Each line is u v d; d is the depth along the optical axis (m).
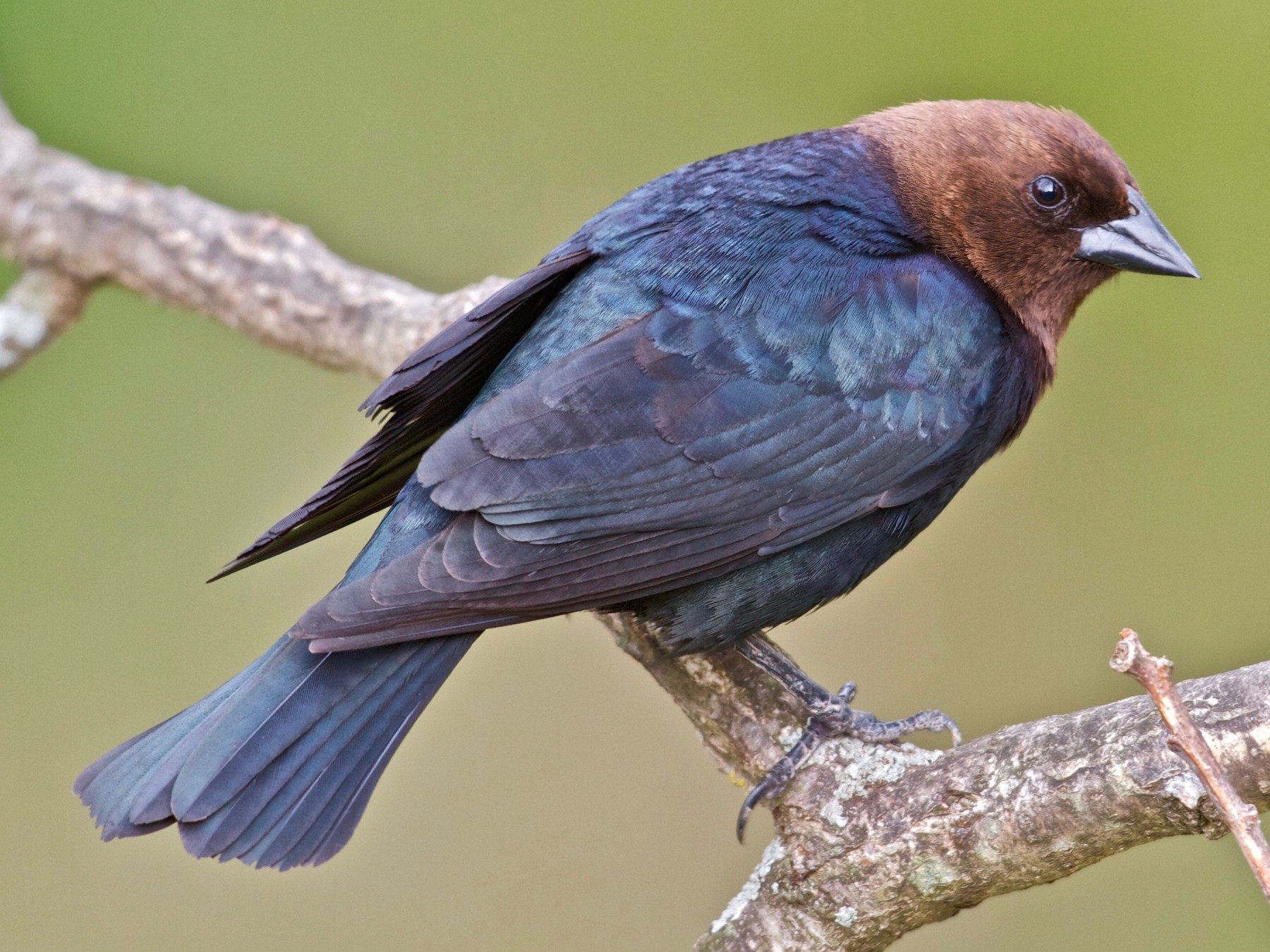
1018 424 9.19
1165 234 8.97
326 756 7.28
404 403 8.26
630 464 7.83
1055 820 6.88
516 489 7.66
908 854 7.29
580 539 7.72
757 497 8.06
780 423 8.08
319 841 7.13
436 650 7.58
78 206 11.66
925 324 8.42
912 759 7.61
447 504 7.58
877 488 8.34
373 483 8.55
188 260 11.45
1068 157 8.87
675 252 8.28
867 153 8.89
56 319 11.88
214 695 7.48
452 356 8.17
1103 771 6.75
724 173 8.72
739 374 8.05
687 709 8.63
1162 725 6.69
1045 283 9.17
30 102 13.38
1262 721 6.43
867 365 8.23
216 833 7.03
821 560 8.39
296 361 12.95
